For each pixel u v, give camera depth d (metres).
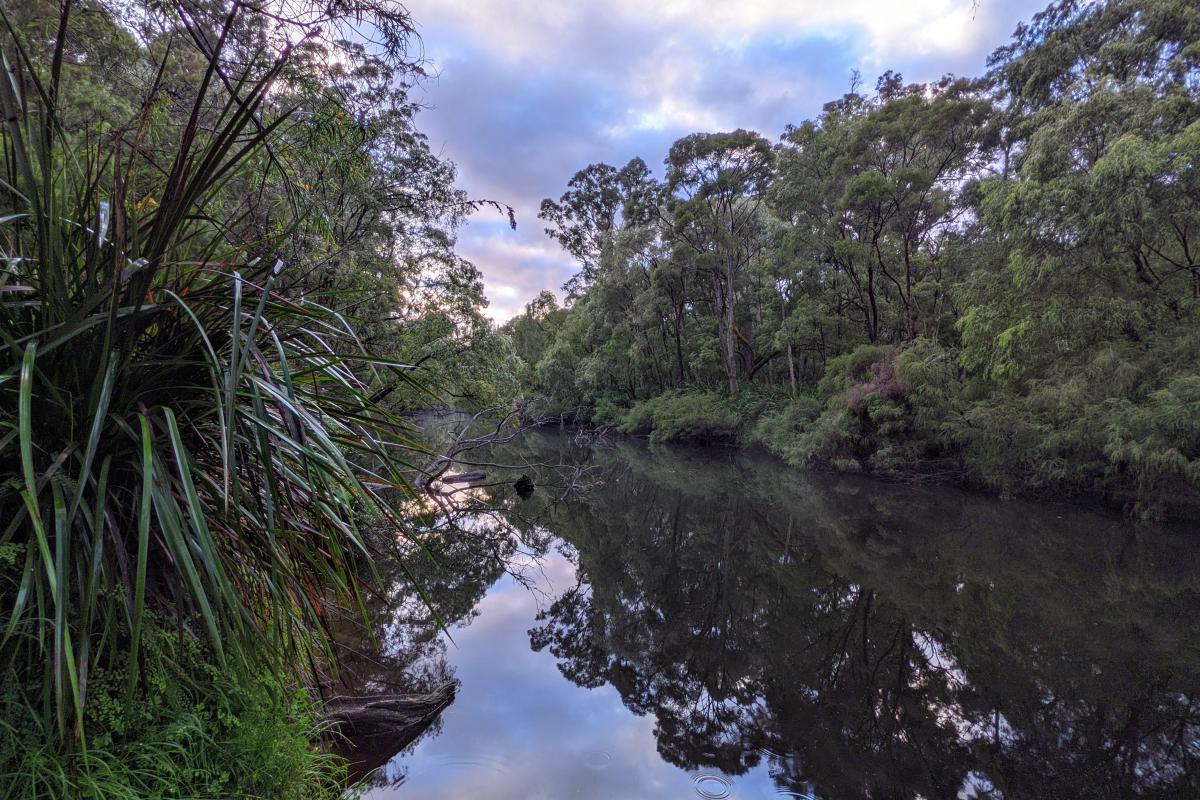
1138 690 4.54
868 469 16.14
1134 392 10.09
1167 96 9.77
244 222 2.82
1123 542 9.19
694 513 12.13
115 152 1.51
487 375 10.28
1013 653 5.31
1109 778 3.41
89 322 1.32
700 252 23.66
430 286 9.73
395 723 3.28
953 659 5.20
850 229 19.11
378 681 3.92
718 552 9.16
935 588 7.23
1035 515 11.05
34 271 1.51
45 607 1.33
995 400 12.74
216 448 1.68
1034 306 11.06
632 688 4.50
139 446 1.41
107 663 1.48
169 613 1.59
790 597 7.00
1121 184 9.30
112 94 3.51
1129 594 6.92
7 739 1.19
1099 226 9.62
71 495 1.30
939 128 15.55
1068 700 4.39
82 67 3.29
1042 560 8.34
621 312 28.34
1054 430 11.36
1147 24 10.91
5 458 1.35
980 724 4.05
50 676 1.19
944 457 14.72
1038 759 3.62
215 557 1.29
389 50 2.43
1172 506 10.12
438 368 9.00
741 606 6.71
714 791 3.11
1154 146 9.20
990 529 10.22
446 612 5.84
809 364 25.11
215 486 1.52
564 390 32.69
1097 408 10.28
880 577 7.71
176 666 1.51
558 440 28.09
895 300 19.81
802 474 16.97
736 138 21.41
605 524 11.15
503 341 10.51
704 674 4.88
